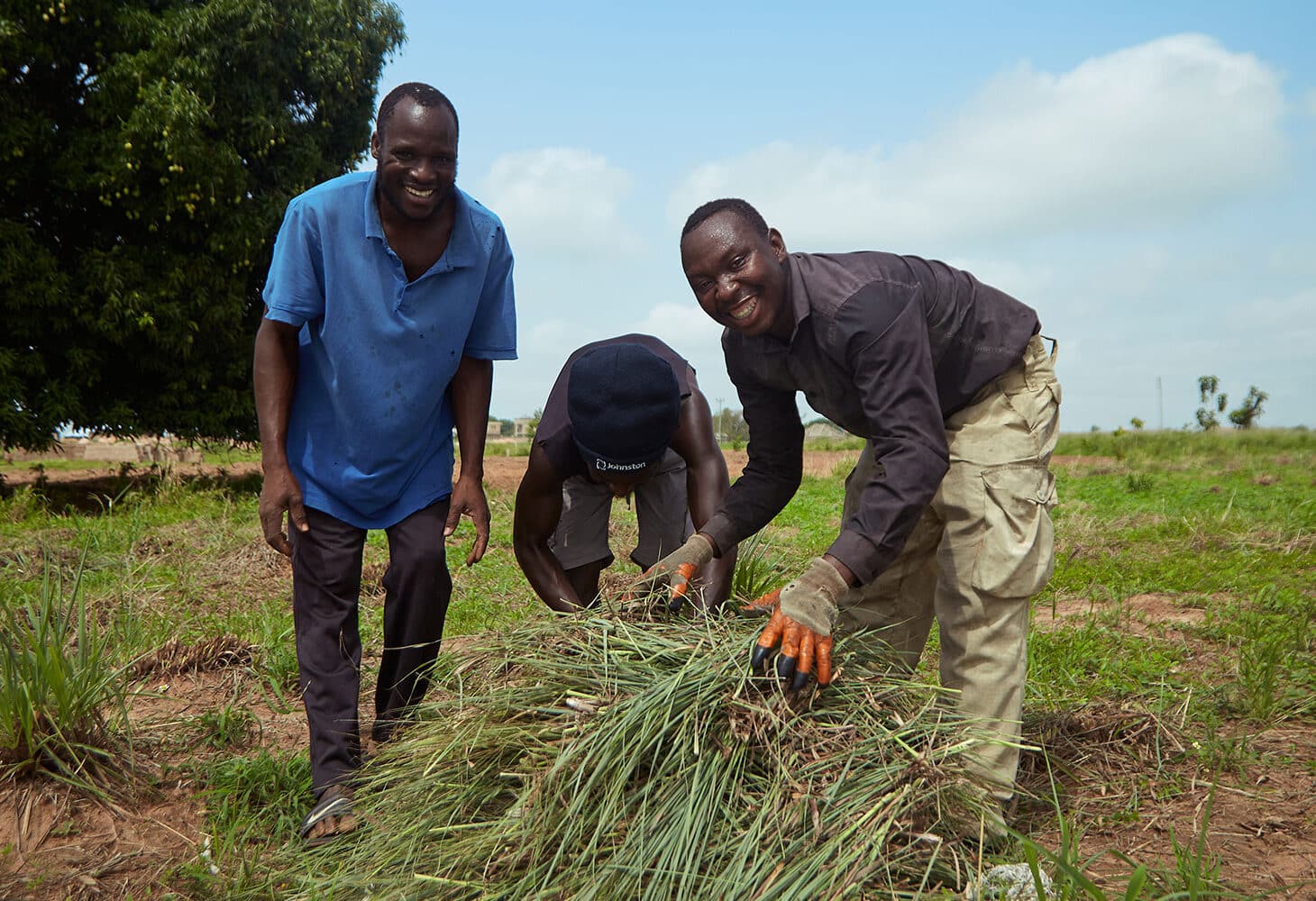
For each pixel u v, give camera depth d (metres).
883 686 2.37
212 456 19.89
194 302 13.15
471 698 2.47
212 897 2.38
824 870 1.89
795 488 2.96
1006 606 2.67
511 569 6.82
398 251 2.73
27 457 23.53
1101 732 3.30
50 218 13.71
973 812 2.26
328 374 2.84
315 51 14.05
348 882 2.26
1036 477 2.69
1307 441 25.89
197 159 12.51
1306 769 3.04
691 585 3.00
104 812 2.76
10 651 2.88
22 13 12.34
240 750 3.32
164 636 4.52
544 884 1.98
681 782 2.09
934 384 2.38
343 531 2.94
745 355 2.69
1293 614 5.05
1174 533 8.59
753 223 2.38
